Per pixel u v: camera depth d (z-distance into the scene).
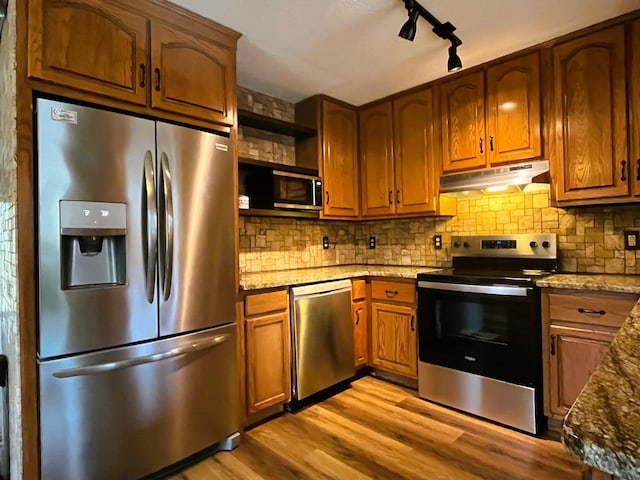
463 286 2.42
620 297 1.91
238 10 1.97
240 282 2.31
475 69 2.67
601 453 0.43
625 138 2.10
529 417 2.16
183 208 1.92
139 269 1.76
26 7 1.51
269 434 2.22
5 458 1.92
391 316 2.90
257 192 2.83
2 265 2.02
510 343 2.24
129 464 1.73
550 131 2.36
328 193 3.16
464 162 2.74
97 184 1.63
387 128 3.21
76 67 1.62
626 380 0.61
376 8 1.97
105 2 1.72
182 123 2.01
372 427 2.28
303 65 2.61
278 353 2.43
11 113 1.57
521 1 1.94
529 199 2.73
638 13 2.04
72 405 1.57
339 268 3.36
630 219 2.33
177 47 1.96
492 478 1.77
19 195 1.48
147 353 1.78
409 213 3.07
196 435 1.96
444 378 2.54
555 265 2.53
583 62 2.23
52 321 1.52
